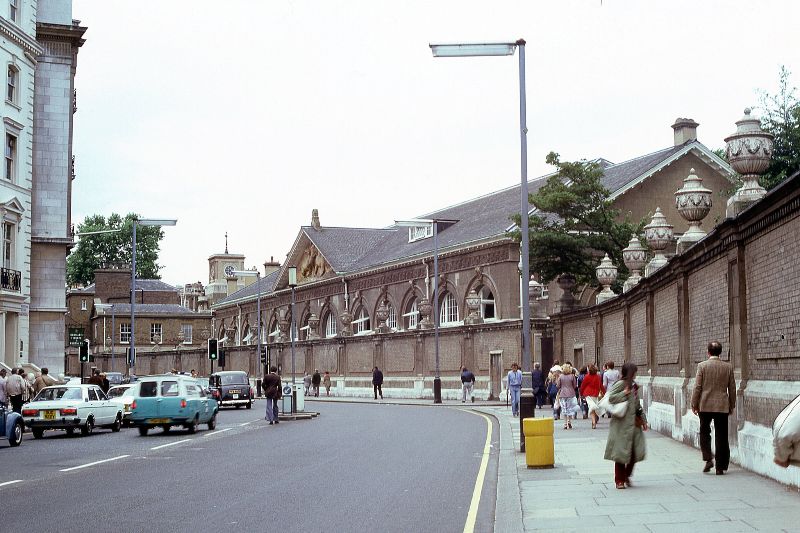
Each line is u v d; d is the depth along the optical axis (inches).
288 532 445.7
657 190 2245.3
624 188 2193.7
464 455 833.5
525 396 842.2
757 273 608.4
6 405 1229.7
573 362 1624.0
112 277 4778.5
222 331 4133.9
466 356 2294.5
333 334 3137.3
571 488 565.3
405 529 451.2
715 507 462.0
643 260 1259.8
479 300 2298.2
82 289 5093.5
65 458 864.9
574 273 1910.7
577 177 1900.8
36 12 1959.9
